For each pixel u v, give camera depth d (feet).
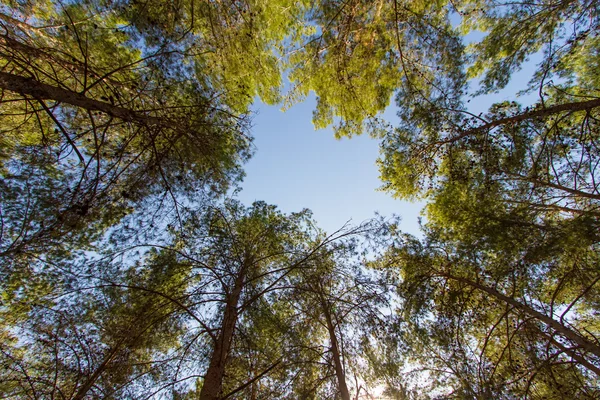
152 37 15.11
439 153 22.25
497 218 19.12
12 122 16.66
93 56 16.89
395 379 18.01
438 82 21.62
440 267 24.54
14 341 13.79
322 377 18.10
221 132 17.03
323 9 21.52
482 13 22.09
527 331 19.13
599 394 15.89
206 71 19.58
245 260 20.51
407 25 21.12
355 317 19.90
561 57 19.54
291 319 21.18
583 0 18.08
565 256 17.33
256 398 17.13
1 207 12.72
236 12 18.33
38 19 17.28
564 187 19.35
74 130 15.31
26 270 13.57
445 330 21.16
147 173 14.78
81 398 12.84
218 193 19.83
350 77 23.93
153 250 17.71
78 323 14.83
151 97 15.87
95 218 14.07
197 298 18.26
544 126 19.58
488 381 17.75
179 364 17.25
